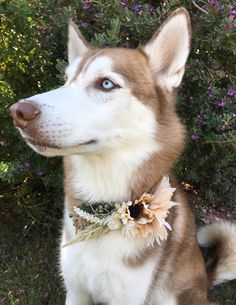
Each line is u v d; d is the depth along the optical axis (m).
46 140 0.53
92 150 0.57
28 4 0.84
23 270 0.89
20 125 0.52
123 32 0.83
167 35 0.63
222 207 1.00
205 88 0.86
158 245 0.66
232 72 0.89
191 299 0.75
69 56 0.71
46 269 0.90
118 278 0.65
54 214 1.02
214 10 0.78
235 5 0.84
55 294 0.85
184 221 0.72
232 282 0.92
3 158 0.97
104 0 0.82
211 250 0.90
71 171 0.66
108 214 0.63
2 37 0.91
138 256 0.64
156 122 0.61
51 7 0.87
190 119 0.89
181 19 0.62
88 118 0.55
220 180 0.94
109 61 0.58
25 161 0.91
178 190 0.74
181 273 0.73
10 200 1.03
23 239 0.99
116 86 0.57
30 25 0.88
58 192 0.97
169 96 0.64
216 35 0.80
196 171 0.94
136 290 0.65
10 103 0.90
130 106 0.58
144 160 0.62
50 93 0.55
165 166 0.64
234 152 0.87
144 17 0.79
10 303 0.81
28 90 0.96
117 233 0.62
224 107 0.85
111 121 0.57
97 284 0.67
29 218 1.02
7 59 0.92
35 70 0.95
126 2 0.82
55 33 0.90
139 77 0.60
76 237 0.62
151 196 0.62
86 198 0.65
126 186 0.63
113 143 0.58
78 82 0.57
